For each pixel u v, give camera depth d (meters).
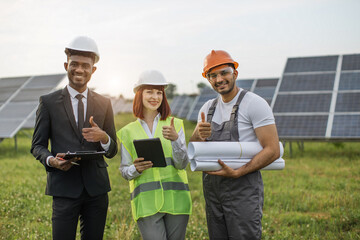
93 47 3.17
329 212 5.75
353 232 4.71
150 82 3.18
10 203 6.05
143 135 3.27
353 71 13.84
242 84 24.02
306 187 7.46
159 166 3.00
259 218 3.04
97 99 3.38
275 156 2.97
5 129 13.20
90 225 3.31
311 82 13.98
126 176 3.13
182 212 3.15
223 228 3.17
